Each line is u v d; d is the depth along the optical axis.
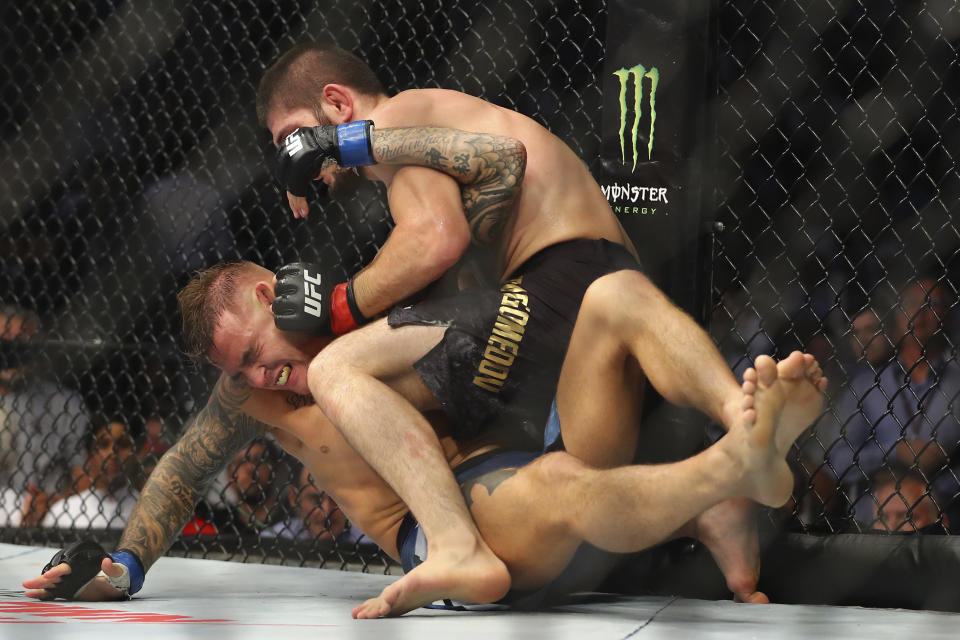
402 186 5.04
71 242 9.55
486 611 4.64
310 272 5.04
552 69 6.98
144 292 8.96
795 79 6.74
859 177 6.33
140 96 8.66
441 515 4.45
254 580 5.96
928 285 6.57
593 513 4.30
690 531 5.41
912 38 6.28
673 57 5.86
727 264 6.48
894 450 6.56
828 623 4.34
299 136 5.14
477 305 4.88
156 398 8.52
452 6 7.56
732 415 4.01
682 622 4.29
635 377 4.67
